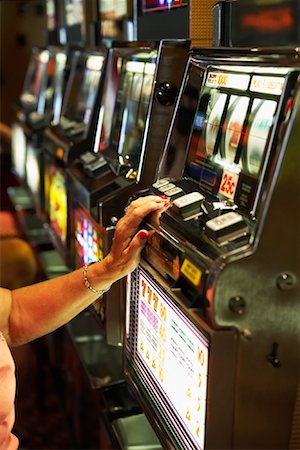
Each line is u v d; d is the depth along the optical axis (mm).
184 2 2160
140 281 1794
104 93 2789
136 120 2395
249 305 1324
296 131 1294
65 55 4152
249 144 1535
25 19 7105
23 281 4418
